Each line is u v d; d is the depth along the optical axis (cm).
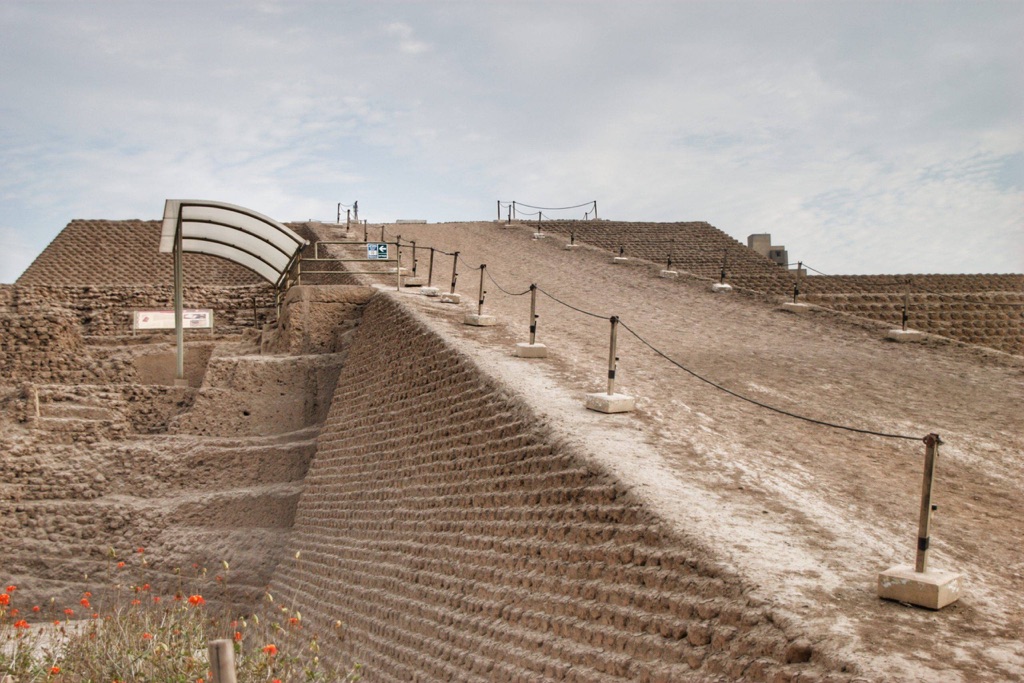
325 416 1936
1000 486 1017
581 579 880
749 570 715
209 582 1625
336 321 2094
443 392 1418
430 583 1169
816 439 1145
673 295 2319
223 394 1905
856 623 643
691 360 1584
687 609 726
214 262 3653
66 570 1647
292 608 1484
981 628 648
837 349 1745
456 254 2033
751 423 1195
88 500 1734
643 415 1170
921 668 577
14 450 1750
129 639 956
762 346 1745
